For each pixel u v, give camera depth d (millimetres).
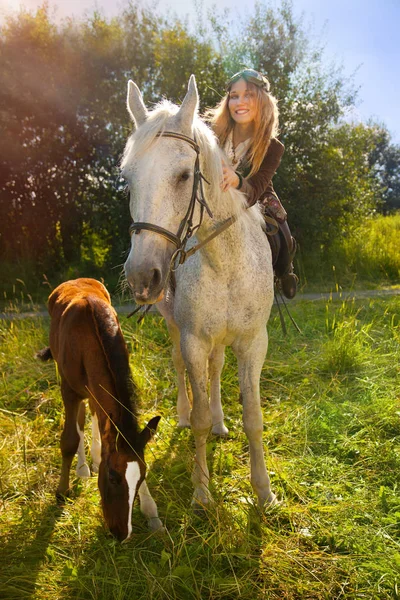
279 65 10008
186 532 2568
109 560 2406
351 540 2488
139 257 1919
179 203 2016
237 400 4125
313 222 9844
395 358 4781
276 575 2279
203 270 2527
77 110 9672
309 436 3549
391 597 2162
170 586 2225
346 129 10641
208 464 3211
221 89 9742
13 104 9398
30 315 7156
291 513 2678
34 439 3588
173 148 2004
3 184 9758
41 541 2582
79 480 3084
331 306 6898
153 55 9836
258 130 2623
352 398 4129
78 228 10391
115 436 2332
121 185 9945
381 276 9883
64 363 2855
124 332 5398
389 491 2865
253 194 2598
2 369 4895
